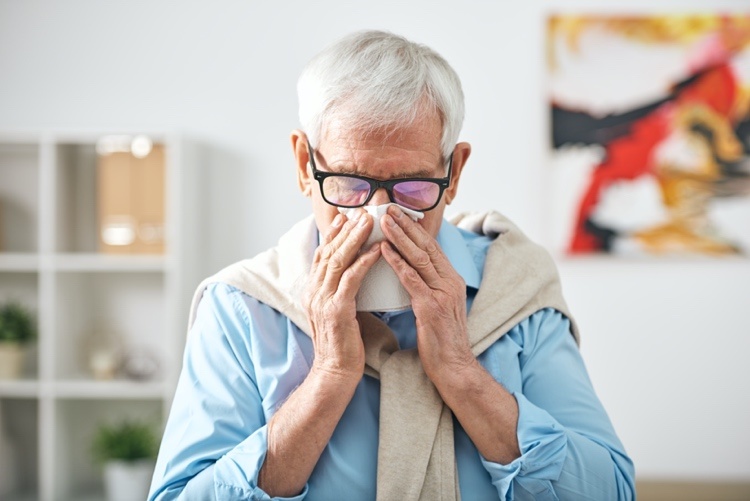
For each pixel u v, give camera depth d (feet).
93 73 10.07
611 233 9.91
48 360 9.21
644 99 9.91
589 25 9.93
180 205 9.20
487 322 3.44
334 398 3.10
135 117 10.07
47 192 9.16
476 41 10.03
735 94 9.85
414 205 3.17
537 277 3.70
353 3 10.05
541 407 3.43
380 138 3.08
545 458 3.10
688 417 9.96
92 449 9.59
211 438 3.26
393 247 3.18
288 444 3.08
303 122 3.26
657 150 9.89
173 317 9.14
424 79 3.12
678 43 9.89
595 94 9.93
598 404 3.54
